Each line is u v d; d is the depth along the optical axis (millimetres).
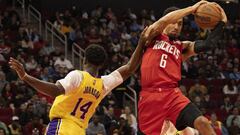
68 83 6957
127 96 22641
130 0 32094
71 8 30219
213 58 27656
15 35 24703
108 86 7395
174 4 32875
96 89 7227
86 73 7184
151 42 7449
